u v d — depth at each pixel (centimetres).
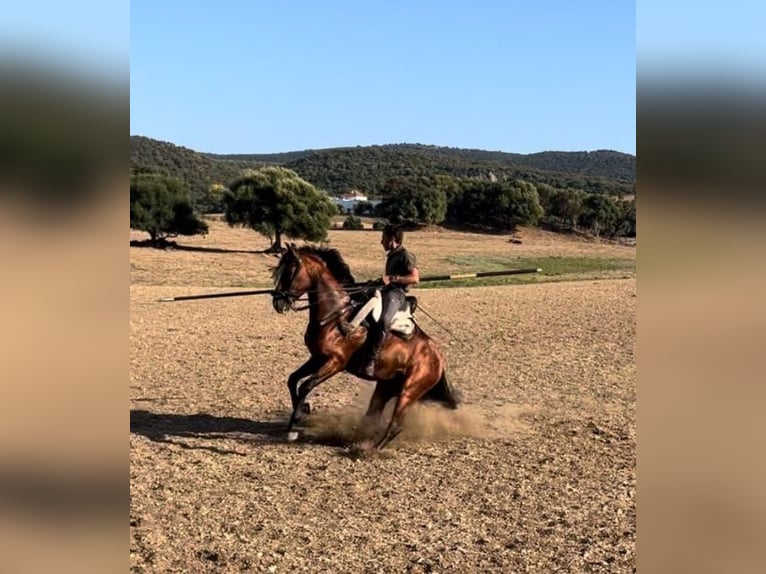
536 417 978
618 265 5109
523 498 673
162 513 616
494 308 2256
